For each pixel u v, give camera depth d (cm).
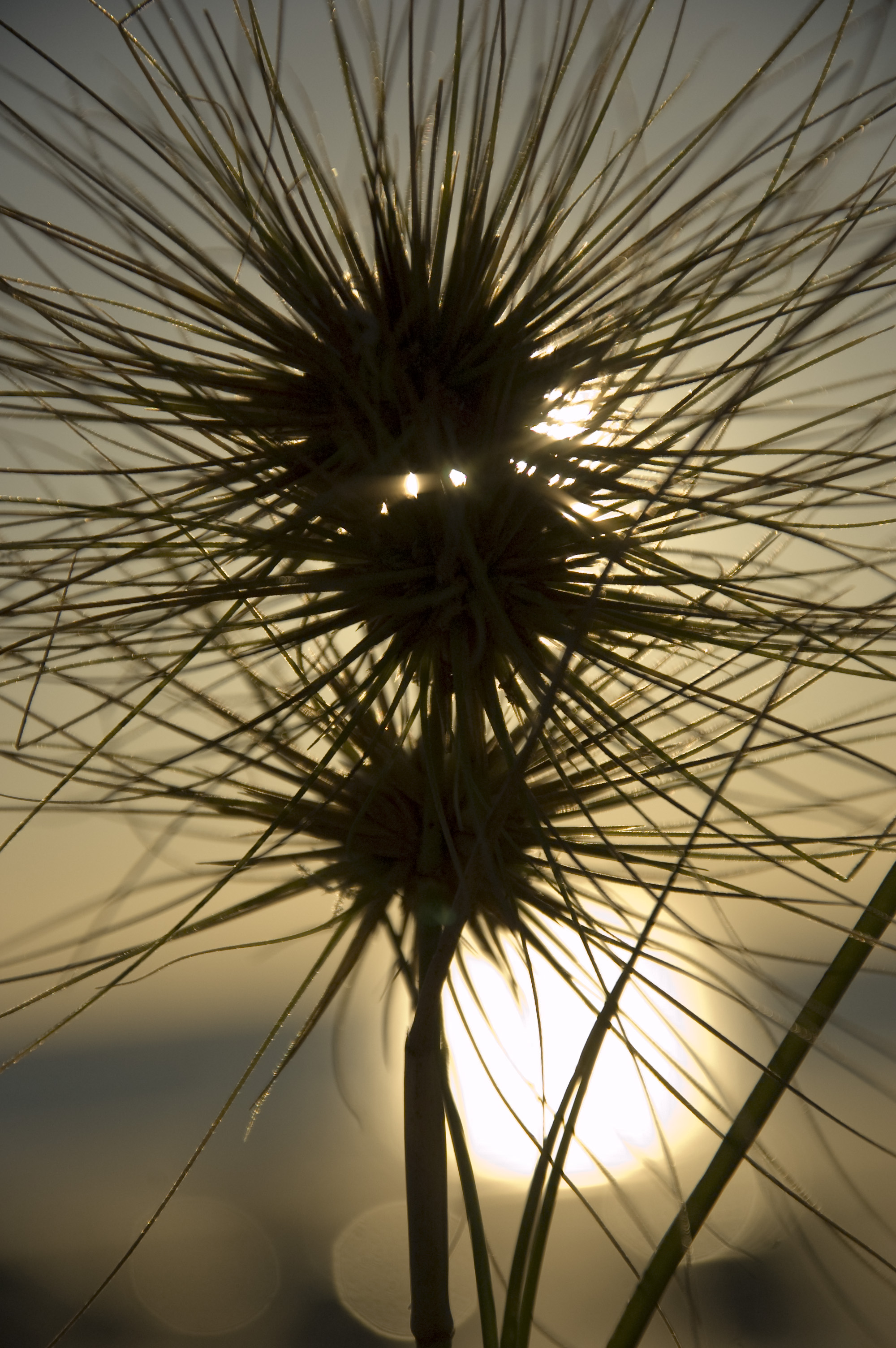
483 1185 54
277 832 53
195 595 51
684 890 50
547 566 53
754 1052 50
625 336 52
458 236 53
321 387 53
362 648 52
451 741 54
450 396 52
